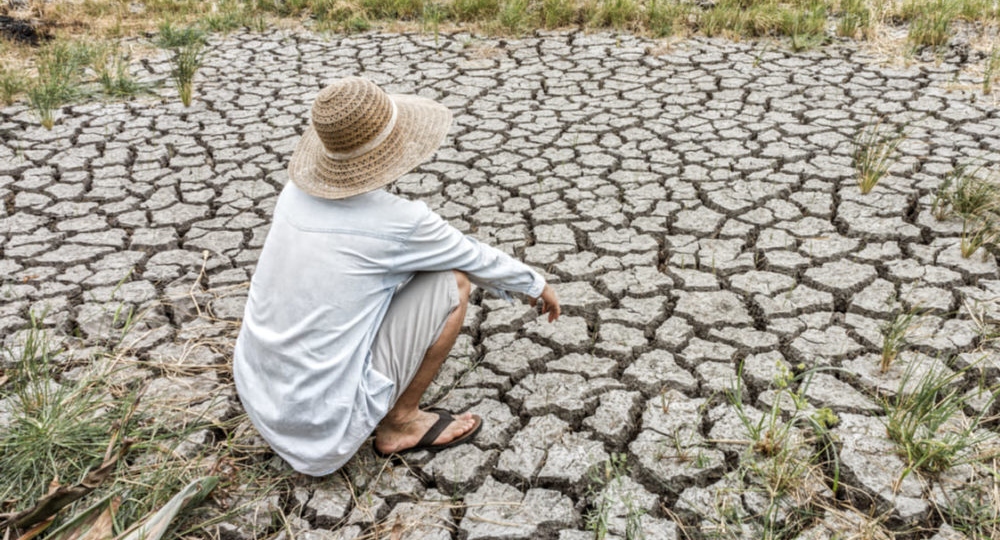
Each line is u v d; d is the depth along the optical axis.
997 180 4.64
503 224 4.53
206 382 3.38
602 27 7.80
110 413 3.13
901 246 4.17
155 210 4.80
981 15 7.42
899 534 2.63
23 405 3.15
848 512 2.71
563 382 3.33
